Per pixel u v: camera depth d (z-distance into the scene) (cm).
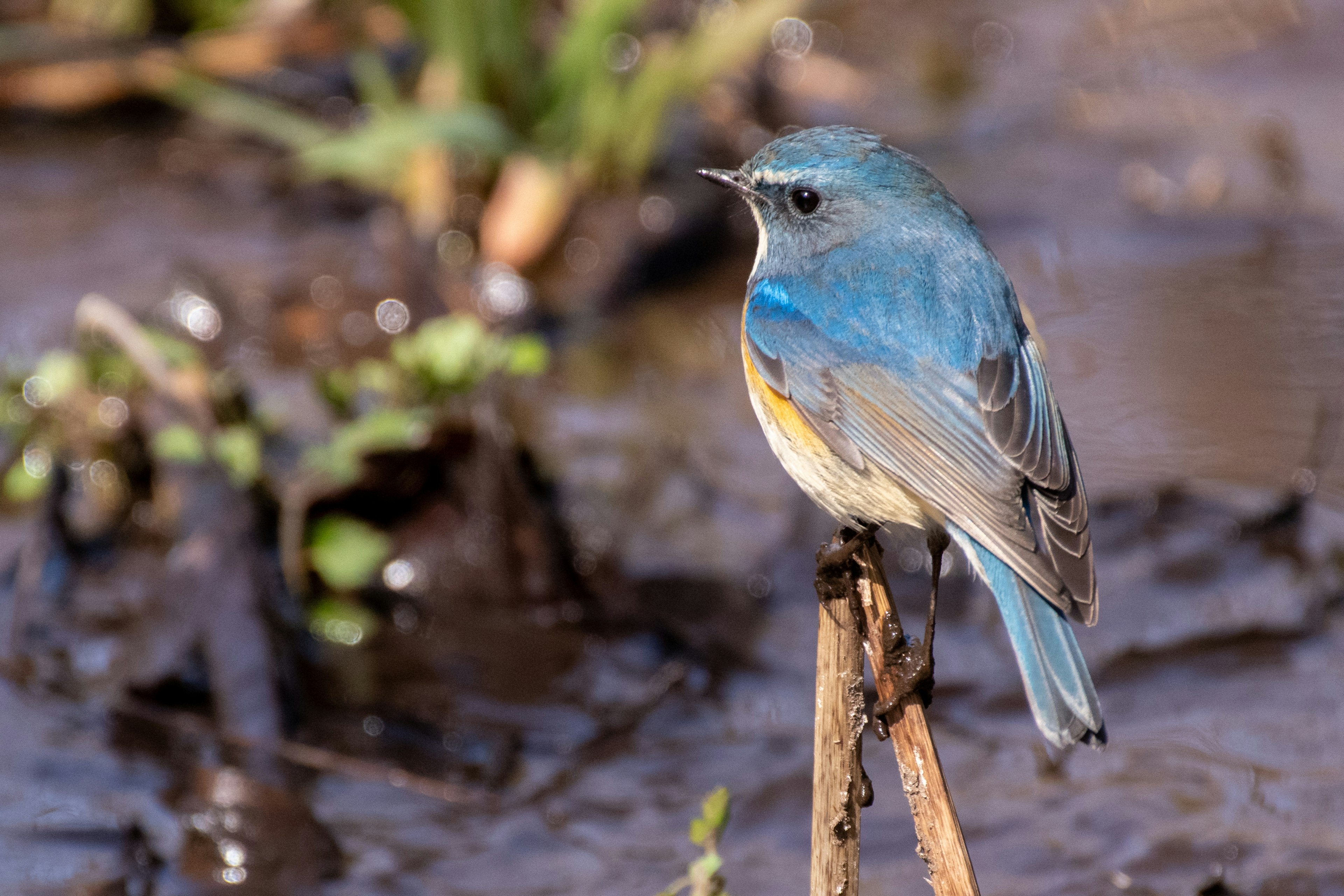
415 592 1147
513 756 1002
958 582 1164
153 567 1148
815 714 745
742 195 888
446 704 1045
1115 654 1092
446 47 1628
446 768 990
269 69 1844
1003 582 721
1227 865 900
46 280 1504
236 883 891
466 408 1191
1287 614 1116
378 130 1559
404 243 1513
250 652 1033
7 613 1108
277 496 1180
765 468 1293
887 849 933
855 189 842
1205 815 944
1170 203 1680
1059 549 715
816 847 740
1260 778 974
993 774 990
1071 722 677
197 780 966
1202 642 1095
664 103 1625
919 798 718
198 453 1140
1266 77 1959
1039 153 1800
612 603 1137
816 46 2036
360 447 1141
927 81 1970
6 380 1272
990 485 738
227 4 1870
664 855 920
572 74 1614
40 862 897
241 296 1495
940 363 786
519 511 1143
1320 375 1359
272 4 1864
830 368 809
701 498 1244
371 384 1234
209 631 1043
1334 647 1086
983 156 1794
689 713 1041
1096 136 1833
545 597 1135
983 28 2120
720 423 1355
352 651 1094
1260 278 1536
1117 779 978
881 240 832
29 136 1798
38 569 1133
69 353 1337
